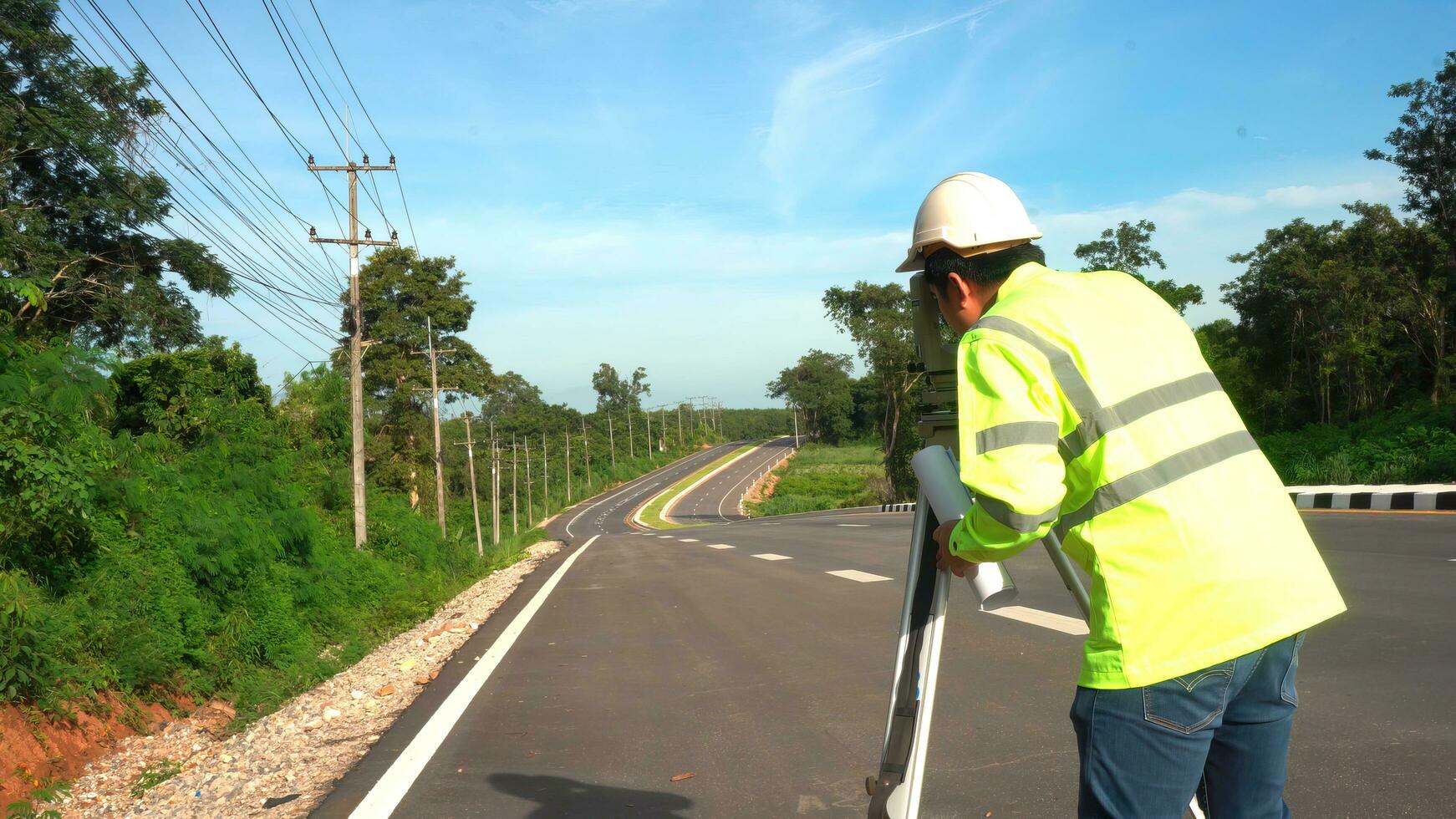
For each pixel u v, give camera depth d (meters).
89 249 23.69
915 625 2.03
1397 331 34.34
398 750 5.08
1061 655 6.24
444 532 37.31
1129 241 39.03
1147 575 1.71
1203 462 1.74
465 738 5.26
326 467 26.64
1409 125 27.95
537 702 6.17
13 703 6.77
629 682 6.70
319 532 17.62
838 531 26.23
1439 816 3.12
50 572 8.77
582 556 27.05
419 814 3.95
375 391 61.22
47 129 20.14
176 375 18.56
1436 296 32.09
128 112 21.61
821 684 6.12
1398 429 23.72
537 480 111.88
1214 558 1.69
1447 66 27.28
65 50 20.52
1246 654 1.68
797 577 13.34
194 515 11.80
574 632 9.55
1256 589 1.69
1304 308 35.44
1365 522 12.81
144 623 9.13
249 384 25.72
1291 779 3.59
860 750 4.55
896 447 66.19
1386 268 33.22
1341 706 4.46
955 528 1.82
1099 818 1.78
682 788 4.17
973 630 7.38
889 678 6.14
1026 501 1.65
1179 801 1.73
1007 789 3.79
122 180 22.36
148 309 23.19
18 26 19.95
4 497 8.07
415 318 62.25
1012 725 4.71
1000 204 2.01
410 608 15.83
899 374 66.31
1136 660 1.71
